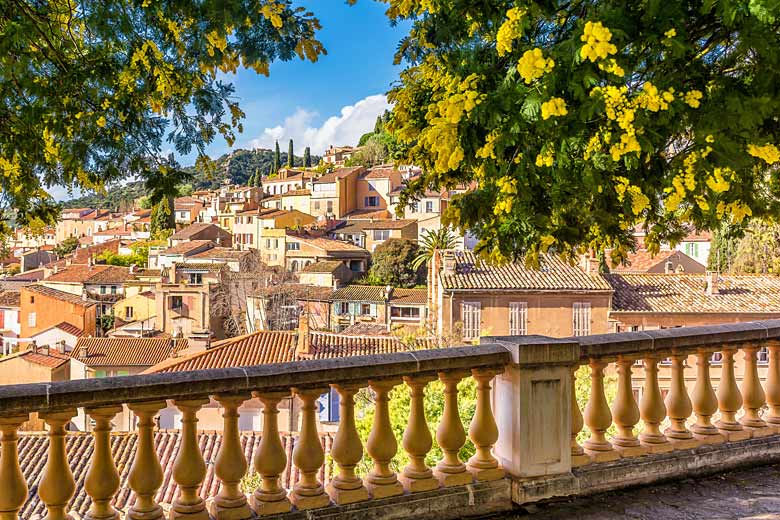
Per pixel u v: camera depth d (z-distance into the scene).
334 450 4.29
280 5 4.35
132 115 4.89
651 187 3.71
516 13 3.55
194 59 4.85
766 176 4.70
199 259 76.44
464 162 4.17
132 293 65.31
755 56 3.42
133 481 3.81
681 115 3.40
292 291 56.94
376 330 49.09
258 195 107.44
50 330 51.09
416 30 4.56
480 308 33.16
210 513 4.04
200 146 5.33
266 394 4.05
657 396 5.27
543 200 3.94
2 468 3.55
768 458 5.57
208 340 31.03
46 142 4.89
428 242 61.62
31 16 4.50
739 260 36.69
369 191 89.75
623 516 4.57
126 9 4.42
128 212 125.81
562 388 4.76
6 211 5.32
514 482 4.65
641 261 55.94
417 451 4.48
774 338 5.66
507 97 3.49
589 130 3.48
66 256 91.62
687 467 5.24
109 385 3.68
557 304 33.44
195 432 3.94
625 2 3.32
